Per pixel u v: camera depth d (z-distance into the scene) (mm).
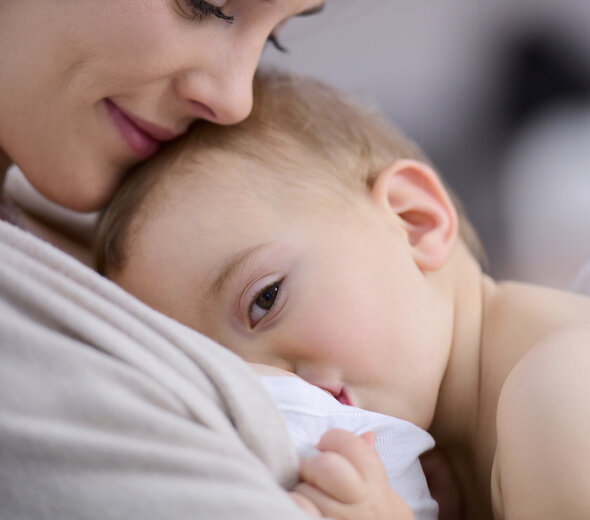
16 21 999
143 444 619
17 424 617
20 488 605
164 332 713
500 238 2184
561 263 2113
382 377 987
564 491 770
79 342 674
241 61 1029
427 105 2469
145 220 1069
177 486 605
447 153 2369
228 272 1004
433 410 1036
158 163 1124
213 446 640
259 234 1018
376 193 1127
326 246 1020
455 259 1187
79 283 732
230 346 1004
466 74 2496
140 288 1050
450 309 1104
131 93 1030
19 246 744
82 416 627
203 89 1025
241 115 1055
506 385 890
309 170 1105
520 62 2469
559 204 2230
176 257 1032
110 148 1094
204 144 1125
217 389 694
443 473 1122
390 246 1067
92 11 968
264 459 690
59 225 1390
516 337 1078
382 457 831
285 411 774
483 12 2514
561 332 931
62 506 600
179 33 980
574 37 2467
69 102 1038
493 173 2316
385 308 1010
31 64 1018
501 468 863
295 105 1242
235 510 598
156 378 665
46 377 640
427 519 855
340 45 2500
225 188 1066
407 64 2514
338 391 969
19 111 1061
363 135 1276
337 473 689
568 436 788
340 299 986
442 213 1155
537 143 2359
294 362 983
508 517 840
